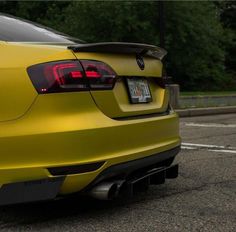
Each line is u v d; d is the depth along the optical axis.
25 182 3.53
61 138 3.49
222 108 15.66
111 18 32.62
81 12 33.66
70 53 3.68
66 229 3.72
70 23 34.66
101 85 3.74
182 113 14.54
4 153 3.53
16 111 3.56
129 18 32.22
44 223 3.85
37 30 4.39
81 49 3.71
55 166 3.49
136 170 3.99
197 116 14.63
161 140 4.27
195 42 35.69
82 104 3.62
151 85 4.49
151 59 4.54
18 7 40.62
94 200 4.47
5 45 3.74
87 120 3.60
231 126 10.96
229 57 44.66
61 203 4.37
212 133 9.59
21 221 3.90
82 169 3.54
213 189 4.94
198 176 5.52
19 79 3.58
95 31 33.75
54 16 37.81
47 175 3.50
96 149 3.60
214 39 38.34
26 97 3.55
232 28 46.81
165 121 4.35
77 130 3.52
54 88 3.54
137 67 4.21
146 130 4.05
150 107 4.29
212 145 7.86
